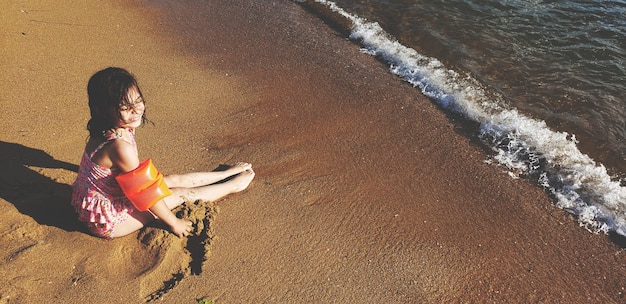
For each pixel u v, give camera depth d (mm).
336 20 7121
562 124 5074
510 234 3768
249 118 4906
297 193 3973
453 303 3211
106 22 6719
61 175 3822
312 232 3609
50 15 6652
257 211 3762
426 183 4211
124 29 6594
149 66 5734
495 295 3287
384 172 4293
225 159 4312
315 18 7223
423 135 4809
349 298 3154
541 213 3988
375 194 4035
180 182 3762
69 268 3111
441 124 4980
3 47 5648
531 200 4109
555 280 3430
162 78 5496
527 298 3287
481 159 4539
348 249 3500
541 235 3783
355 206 3889
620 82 5723
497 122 5031
